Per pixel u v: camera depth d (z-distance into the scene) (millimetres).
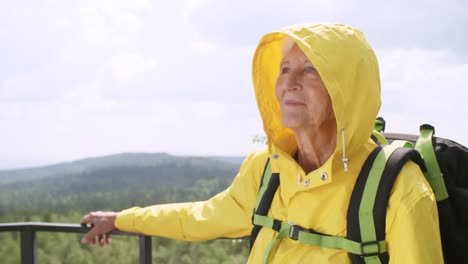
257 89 1976
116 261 6051
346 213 1662
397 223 1573
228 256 5707
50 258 6223
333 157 1665
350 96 1667
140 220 2264
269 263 1776
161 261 5840
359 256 1606
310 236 1690
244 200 2074
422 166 1706
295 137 1905
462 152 1798
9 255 4102
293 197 1779
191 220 2166
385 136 2010
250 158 2131
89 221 2387
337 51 1661
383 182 1605
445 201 1717
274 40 1927
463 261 1724
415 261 1525
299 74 1781
